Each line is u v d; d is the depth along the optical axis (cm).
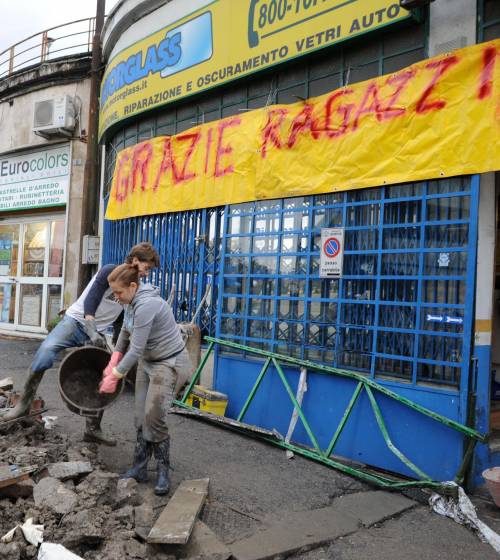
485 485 430
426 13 463
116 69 810
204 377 632
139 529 308
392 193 469
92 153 946
